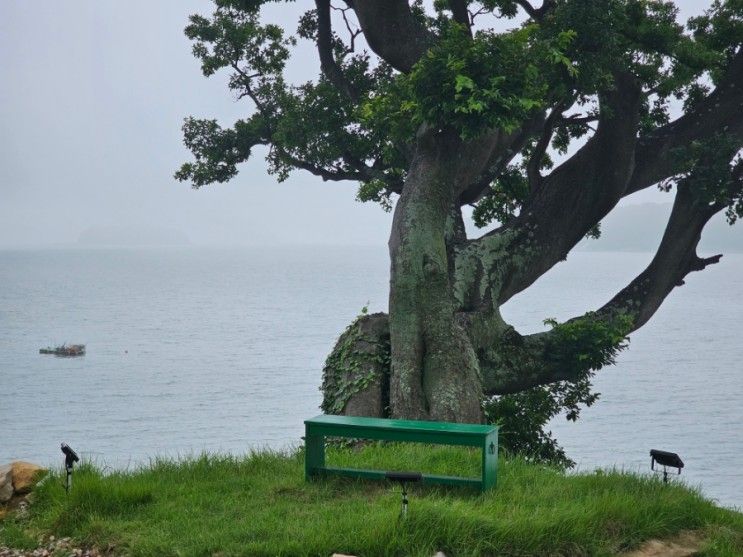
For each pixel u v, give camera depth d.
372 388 18.27
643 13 23.53
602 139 23.62
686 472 110.06
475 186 24.06
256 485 11.00
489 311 22.31
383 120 19.77
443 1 27.61
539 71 18.64
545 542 9.02
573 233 23.81
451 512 9.15
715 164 23.91
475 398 17.75
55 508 10.32
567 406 24.80
